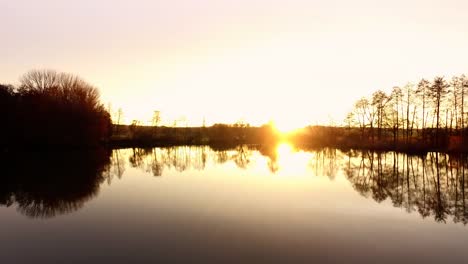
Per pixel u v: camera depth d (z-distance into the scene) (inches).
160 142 3804.1
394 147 2559.1
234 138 4975.4
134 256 488.4
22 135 2308.1
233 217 702.5
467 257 496.1
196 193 962.1
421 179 1223.5
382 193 963.3
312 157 2240.4
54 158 1893.5
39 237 571.8
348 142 3255.4
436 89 2507.4
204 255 494.3
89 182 1154.7
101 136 2925.7
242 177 1309.1
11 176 1247.5
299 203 831.1
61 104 2549.2
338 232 606.2
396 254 505.7
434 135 2549.2
